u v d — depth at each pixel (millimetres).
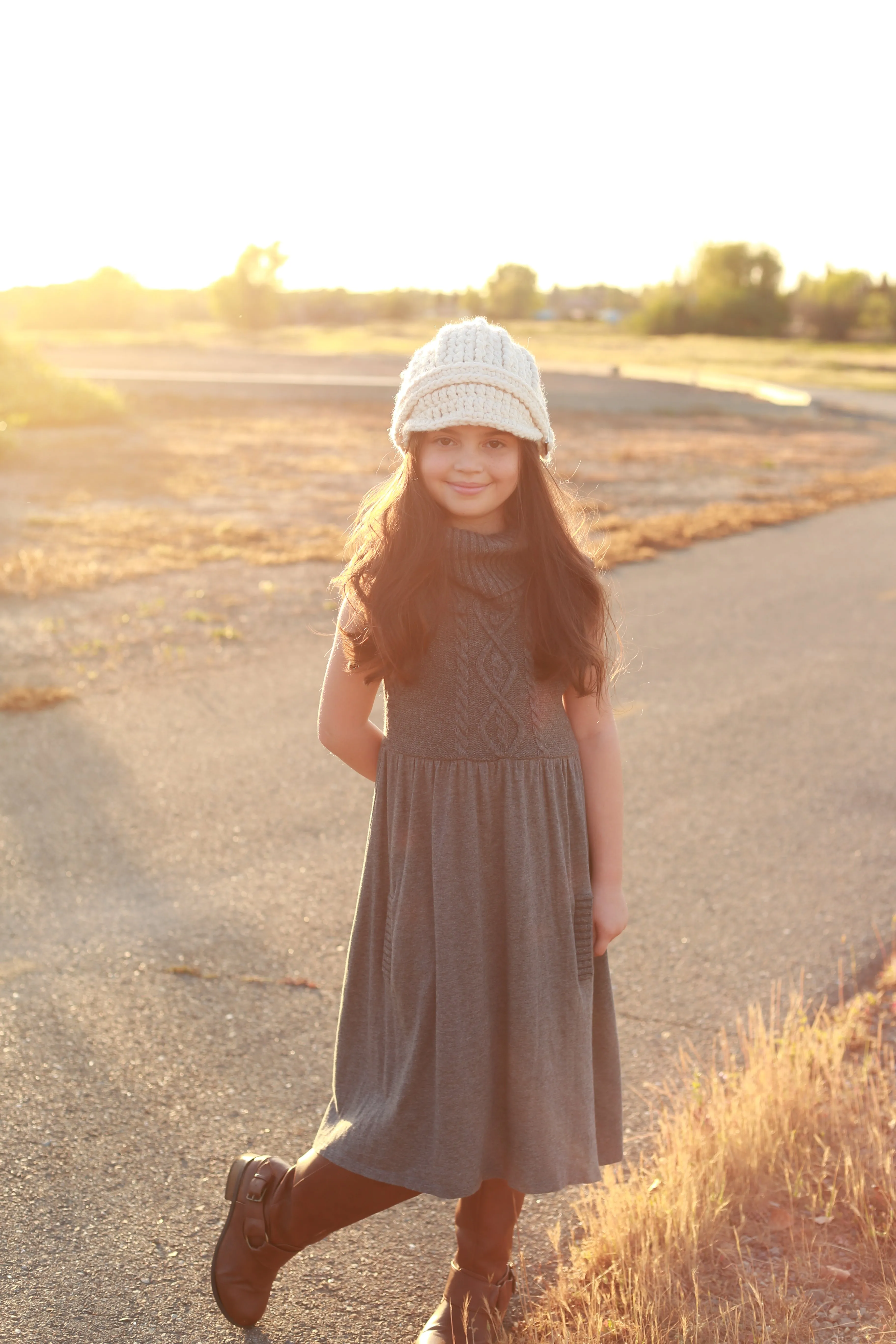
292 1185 1970
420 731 1826
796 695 6742
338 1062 2018
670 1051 3082
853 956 3643
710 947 3695
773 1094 2592
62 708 5934
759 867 4336
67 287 77438
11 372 22156
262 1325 2094
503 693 1812
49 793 4797
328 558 10250
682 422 27422
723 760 5566
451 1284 2025
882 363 62938
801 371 53406
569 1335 1979
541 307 123750
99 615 7949
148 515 12242
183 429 21781
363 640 1828
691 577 10242
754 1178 2410
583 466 18031
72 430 20859
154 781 4992
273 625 7906
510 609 1816
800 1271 2172
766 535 12805
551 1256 2316
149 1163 2523
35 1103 2719
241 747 5477
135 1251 2254
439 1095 1803
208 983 3338
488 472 1805
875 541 12578
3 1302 2100
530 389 1807
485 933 1828
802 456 21141
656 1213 2256
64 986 3281
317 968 3455
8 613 7887
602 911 1952
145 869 4121
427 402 1796
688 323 98812
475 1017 1813
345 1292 2195
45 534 10789
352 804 4836
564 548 1853
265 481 15234
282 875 4113
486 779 1810
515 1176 1885
